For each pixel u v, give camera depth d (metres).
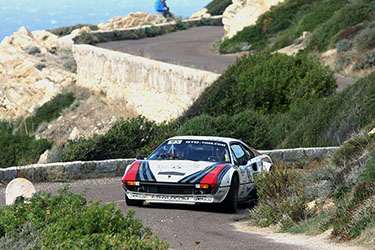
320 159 68.38
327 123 82.62
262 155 48.66
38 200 27.30
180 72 125.12
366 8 155.12
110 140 70.44
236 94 101.00
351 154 39.62
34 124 187.25
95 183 55.81
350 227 26.81
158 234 29.91
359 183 29.80
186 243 27.30
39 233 23.61
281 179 37.34
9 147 117.31
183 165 40.12
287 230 31.97
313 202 36.09
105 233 22.28
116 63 165.12
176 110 126.06
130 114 151.38
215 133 75.56
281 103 100.00
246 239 28.70
